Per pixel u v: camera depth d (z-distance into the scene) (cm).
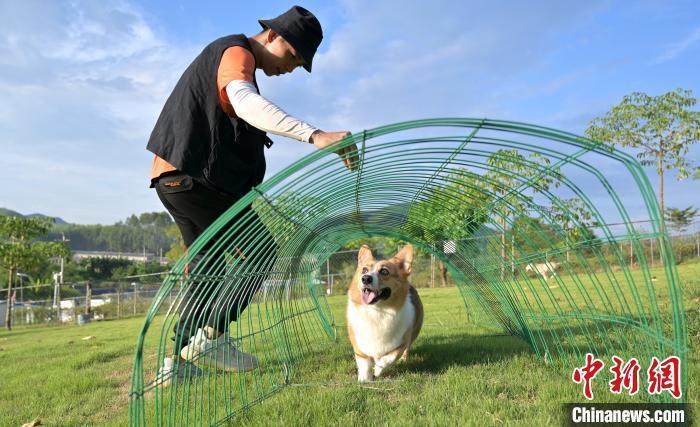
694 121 1439
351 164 238
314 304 575
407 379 348
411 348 475
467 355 411
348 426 250
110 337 868
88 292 2014
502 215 346
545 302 777
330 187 283
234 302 319
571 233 316
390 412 271
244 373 348
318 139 223
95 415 325
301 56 285
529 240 351
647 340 280
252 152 294
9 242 1969
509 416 254
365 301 354
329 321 668
